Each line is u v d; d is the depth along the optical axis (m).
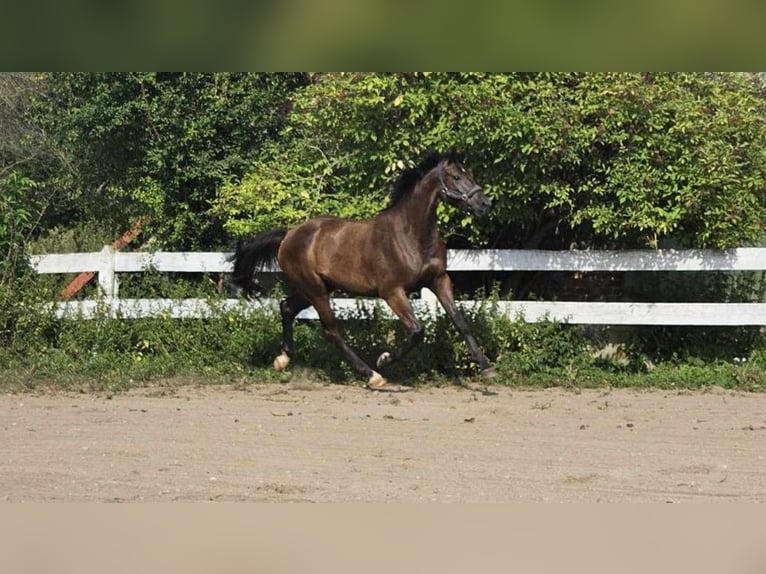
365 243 12.46
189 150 17.23
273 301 14.47
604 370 13.87
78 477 8.18
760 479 8.16
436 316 13.71
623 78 12.90
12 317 14.51
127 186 18.39
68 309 14.77
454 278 15.48
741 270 14.02
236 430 10.23
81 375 13.49
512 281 15.23
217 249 17.19
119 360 14.05
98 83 17.41
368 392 12.71
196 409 11.48
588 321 13.64
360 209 13.91
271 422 10.68
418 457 8.98
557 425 10.52
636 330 14.23
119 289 15.28
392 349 13.75
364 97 13.36
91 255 15.01
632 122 12.99
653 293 15.01
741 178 13.25
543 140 12.81
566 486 7.90
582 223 14.52
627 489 7.81
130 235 18.48
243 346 14.05
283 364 13.47
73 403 11.92
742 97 13.55
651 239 13.60
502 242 14.98
